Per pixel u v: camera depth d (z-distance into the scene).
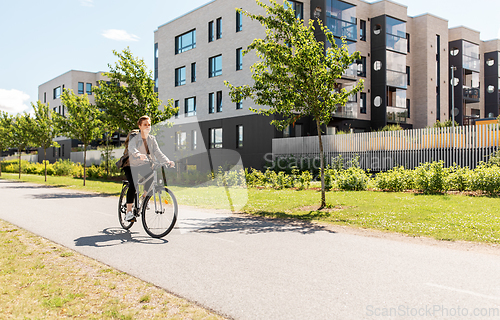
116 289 3.69
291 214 9.16
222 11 28.36
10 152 66.31
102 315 3.04
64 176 32.69
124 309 3.18
